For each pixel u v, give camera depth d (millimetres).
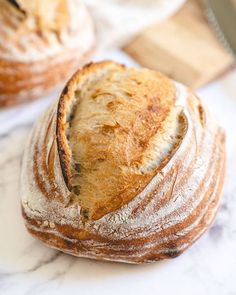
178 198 536
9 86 682
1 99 693
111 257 536
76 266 550
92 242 528
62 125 543
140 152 533
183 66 754
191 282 544
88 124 549
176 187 536
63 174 524
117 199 520
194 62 761
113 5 814
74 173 533
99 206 520
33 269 546
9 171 621
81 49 727
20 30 671
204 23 838
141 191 522
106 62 609
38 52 680
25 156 584
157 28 814
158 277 547
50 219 534
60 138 533
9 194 600
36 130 599
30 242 565
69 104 567
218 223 587
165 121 554
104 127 540
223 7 823
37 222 540
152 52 777
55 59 695
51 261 553
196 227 548
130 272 548
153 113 554
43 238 544
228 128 681
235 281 545
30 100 708
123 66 620
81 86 587
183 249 546
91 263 552
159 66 758
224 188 612
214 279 547
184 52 776
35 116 687
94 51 759
